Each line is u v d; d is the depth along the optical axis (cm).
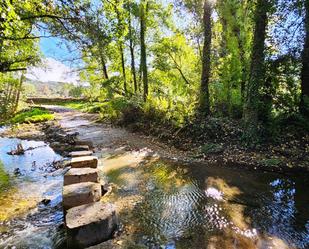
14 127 1577
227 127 929
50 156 904
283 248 355
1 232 407
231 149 828
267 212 458
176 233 386
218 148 828
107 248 345
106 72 2256
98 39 695
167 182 600
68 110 2806
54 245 370
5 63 780
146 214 445
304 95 915
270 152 798
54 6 609
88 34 673
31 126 1653
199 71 1483
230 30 1149
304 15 812
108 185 570
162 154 852
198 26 1470
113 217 386
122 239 368
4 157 900
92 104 2844
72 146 979
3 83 1788
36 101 3988
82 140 1075
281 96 953
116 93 1928
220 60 1225
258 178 628
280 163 721
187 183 594
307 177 637
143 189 559
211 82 1181
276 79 946
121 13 749
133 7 1507
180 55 1714
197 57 1644
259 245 359
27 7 555
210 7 1029
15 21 444
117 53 2008
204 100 1033
